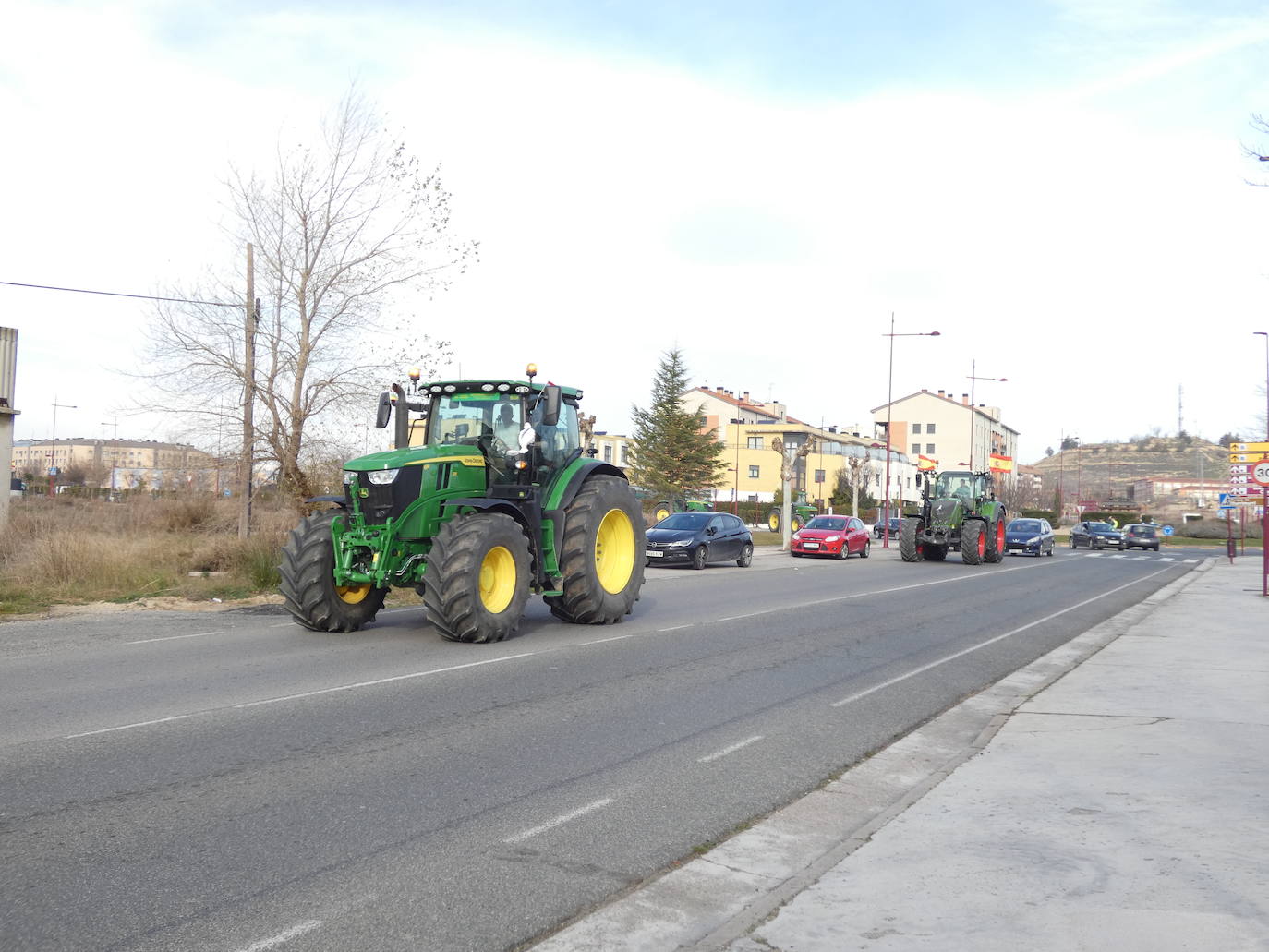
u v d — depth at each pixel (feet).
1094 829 17.79
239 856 16.03
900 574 85.87
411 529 38.52
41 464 331.77
